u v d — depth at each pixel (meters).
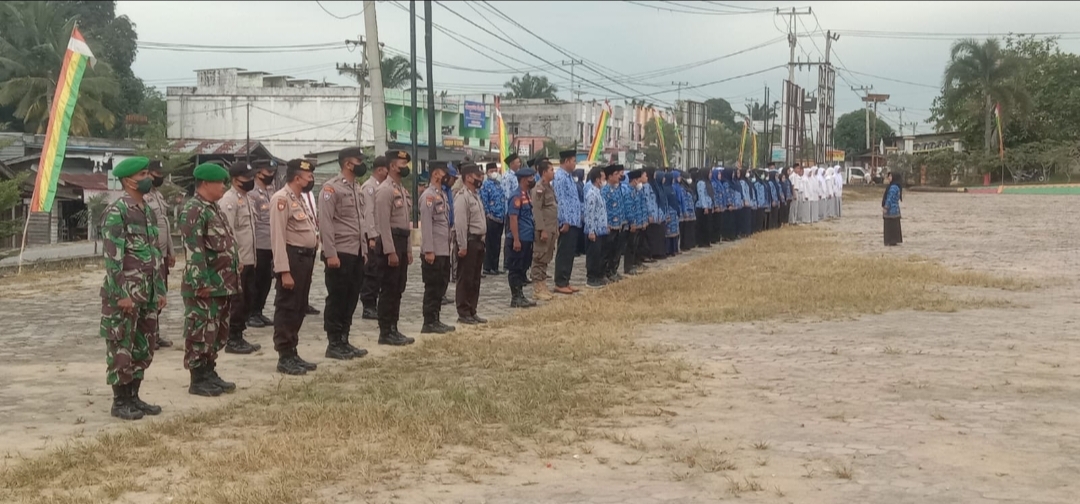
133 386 7.64
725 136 80.06
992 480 5.75
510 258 13.98
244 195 11.11
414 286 16.53
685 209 22.61
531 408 7.55
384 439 6.70
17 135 32.28
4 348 10.60
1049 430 6.89
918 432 6.85
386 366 9.46
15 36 41.59
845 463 6.11
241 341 10.46
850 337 10.91
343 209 9.86
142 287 7.44
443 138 57.62
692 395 8.10
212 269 8.26
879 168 89.19
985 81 67.75
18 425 7.31
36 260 20.69
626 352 10.01
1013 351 9.96
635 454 6.38
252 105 56.06
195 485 5.77
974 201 47.66
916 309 13.08
